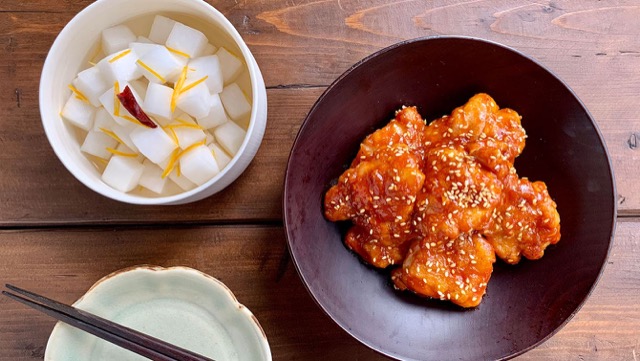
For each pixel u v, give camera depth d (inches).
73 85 21.2
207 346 21.9
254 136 20.9
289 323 22.7
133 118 20.4
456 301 21.0
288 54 23.1
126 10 21.1
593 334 22.9
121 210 22.8
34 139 22.9
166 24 21.4
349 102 21.2
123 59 20.6
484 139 20.9
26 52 22.9
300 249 20.8
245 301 22.7
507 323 21.7
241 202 22.9
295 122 23.0
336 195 21.2
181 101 20.3
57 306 20.5
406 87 21.9
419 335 21.5
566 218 21.7
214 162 20.9
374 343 21.1
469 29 23.2
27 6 23.0
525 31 23.2
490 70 21.5
